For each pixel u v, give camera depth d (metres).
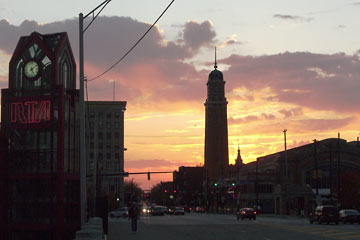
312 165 108.75
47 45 49.09
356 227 45.78
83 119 27.17
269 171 117.31
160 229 44.44
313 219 55.66
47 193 46.28
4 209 46.19
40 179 46.38
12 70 48.31
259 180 113.56
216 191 147.50
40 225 45.59
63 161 46.56
